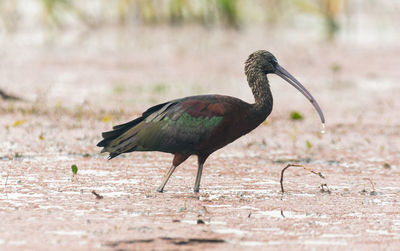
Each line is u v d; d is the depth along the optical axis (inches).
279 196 425.4
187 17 1401.3
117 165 508.4
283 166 525.3
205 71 1030.4
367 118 746.8
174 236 330.6
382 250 319.0
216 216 371.6
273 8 1467.8
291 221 365.7
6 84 884.0
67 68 1026.7
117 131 434.3
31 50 1163.3
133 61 1099.3
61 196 407.8
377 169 518.9
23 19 1412.4
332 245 324.8
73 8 1381.6
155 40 1277.1
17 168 485.1
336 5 1376.7
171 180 465.4
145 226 346.9
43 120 676.1
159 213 374.0
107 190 428.1
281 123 713.0
